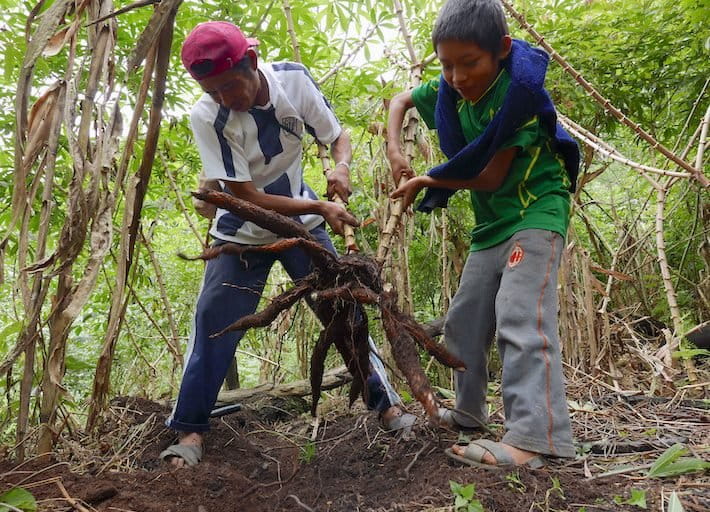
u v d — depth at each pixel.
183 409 2.32
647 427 2.41
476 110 2.07
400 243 3.28
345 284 1.95
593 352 3.41
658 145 2.97
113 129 2.04
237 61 2.01
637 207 5.20
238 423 2.87
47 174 2.05
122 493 1.90
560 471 1.86
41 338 2.19
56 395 2.15
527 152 2.08
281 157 2.40
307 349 3.97
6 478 2.01
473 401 2.31
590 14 4.04
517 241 2.08
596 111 3.96
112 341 2.29
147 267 4.57
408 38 2.77
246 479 2.15
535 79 1.88
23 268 2.02
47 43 1.99
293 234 2.02
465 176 2.04
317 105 2.44
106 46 2.09
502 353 2.09
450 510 1.64
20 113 2.00
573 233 3.73
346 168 2.45
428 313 4.43
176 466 2.22
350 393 2.23
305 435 2.76
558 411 1.94
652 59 3.96
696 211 4.18
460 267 4.11
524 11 3.80
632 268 4.58
